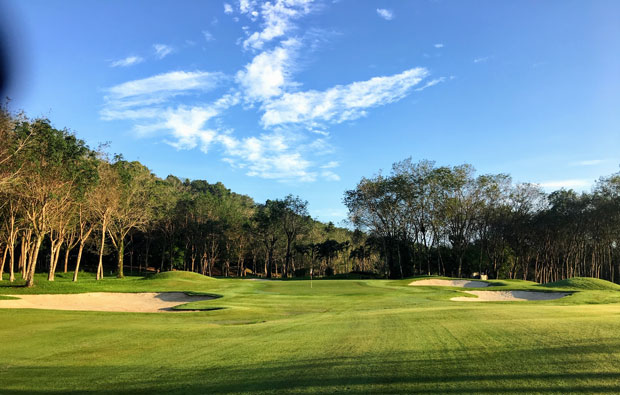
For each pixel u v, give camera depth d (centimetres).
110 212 4981
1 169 3122
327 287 3875
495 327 1136
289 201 8506
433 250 7244
